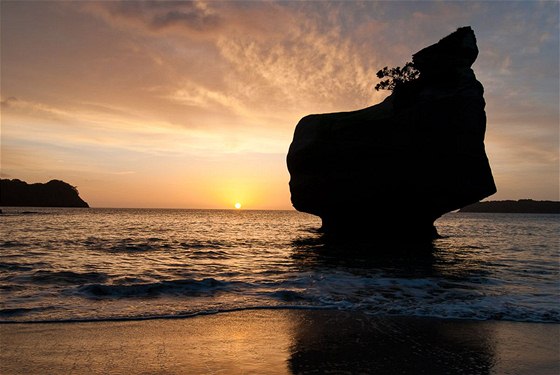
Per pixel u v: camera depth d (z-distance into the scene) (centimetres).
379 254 2527
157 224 6406
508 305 1154
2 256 2086
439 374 667
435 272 1789
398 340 845
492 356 758
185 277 1580
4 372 648
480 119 3369
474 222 10169
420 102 3422
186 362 708
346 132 3622
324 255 2442
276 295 1259
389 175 3444
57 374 645
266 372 668
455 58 3525
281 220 9888
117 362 702
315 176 3719
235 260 2144
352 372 672
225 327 927
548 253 2642
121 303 1133
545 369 699
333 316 1030
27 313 1004
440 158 3334
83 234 3772
